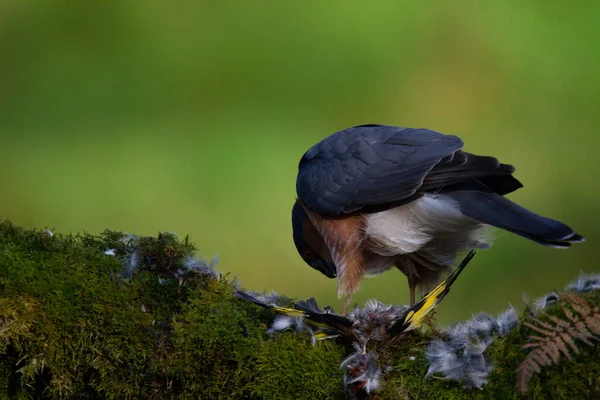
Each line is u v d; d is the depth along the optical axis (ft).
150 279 17.02
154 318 16.52
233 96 54.03
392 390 15.48
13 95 55.06
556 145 51.49
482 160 21.03
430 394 15.34
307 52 54.60
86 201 48.06
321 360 16.01
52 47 57.00
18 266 16.40
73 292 16.37
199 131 52.47
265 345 16.19
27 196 48.42
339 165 22.67
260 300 17.52
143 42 56.44
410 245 22.13
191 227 45.78
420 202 21.66
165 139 52.11
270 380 15.94
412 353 15.87
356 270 22.76
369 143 22.56
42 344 16.20
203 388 16.17
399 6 55.11
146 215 46.80
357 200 22.11
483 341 15.48
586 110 52.95
